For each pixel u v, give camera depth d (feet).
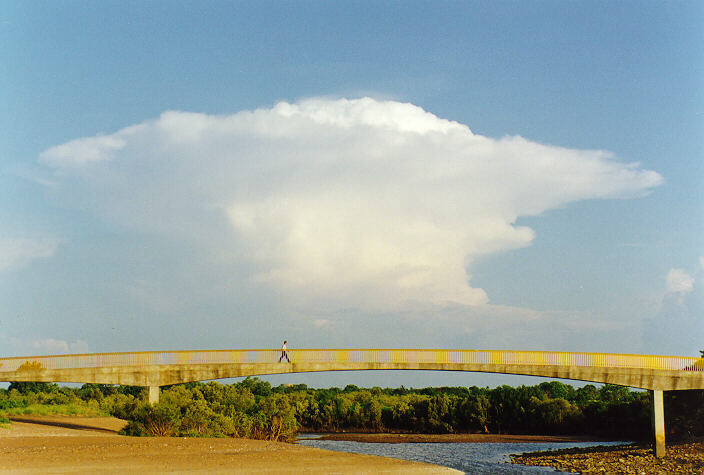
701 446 184.85
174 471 91.09
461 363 171.42
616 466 165.17
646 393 305.12
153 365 165.17
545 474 155.53
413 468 105.91
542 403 338.54
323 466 102.73
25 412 191.01
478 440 291.79
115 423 180.24
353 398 405.18
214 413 171.22
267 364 168.86
